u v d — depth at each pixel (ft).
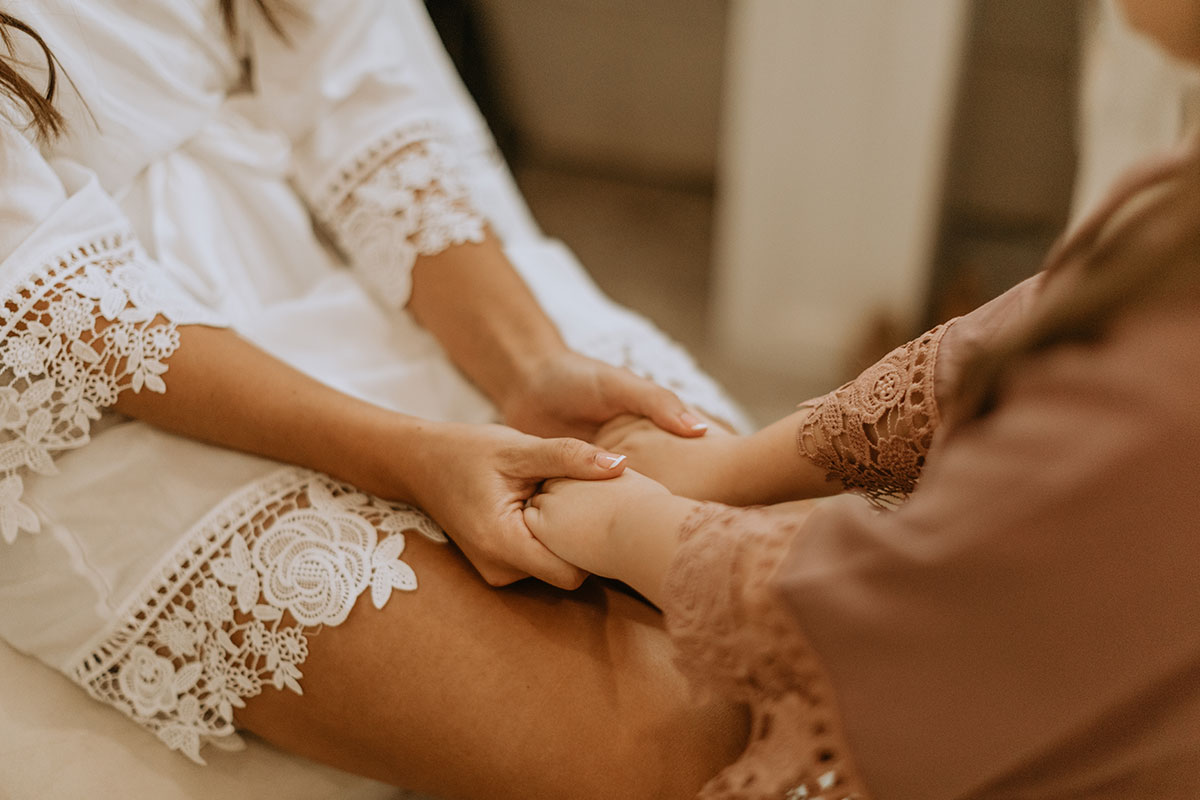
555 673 2.19
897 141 5.33
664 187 6.96
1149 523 1.39
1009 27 5.34
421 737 2.18
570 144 6.95
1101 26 3.77
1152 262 1.33
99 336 2.28
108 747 2.29
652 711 2.16
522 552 2.20
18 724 2.29
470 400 2.88
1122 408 1.38
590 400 2.67
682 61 6.28
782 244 5.80
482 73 6.66
